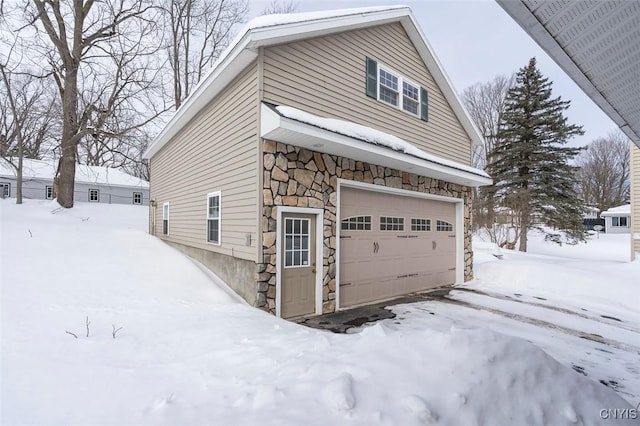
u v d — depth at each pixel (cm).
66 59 1224
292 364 255
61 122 1339
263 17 517
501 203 1747
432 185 796
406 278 732
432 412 187
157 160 1169
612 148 3184
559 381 234
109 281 524
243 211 533
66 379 246
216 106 646
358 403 195
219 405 210
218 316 433
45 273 516
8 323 347
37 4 1127
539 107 1770
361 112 643
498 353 240
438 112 863
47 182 2080
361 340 286
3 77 1234
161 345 326
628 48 209
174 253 742
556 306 636
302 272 539
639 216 1012
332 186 574
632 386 327
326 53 581
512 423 195
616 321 551
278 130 450
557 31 196
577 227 1705
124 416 201
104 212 1502
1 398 215
